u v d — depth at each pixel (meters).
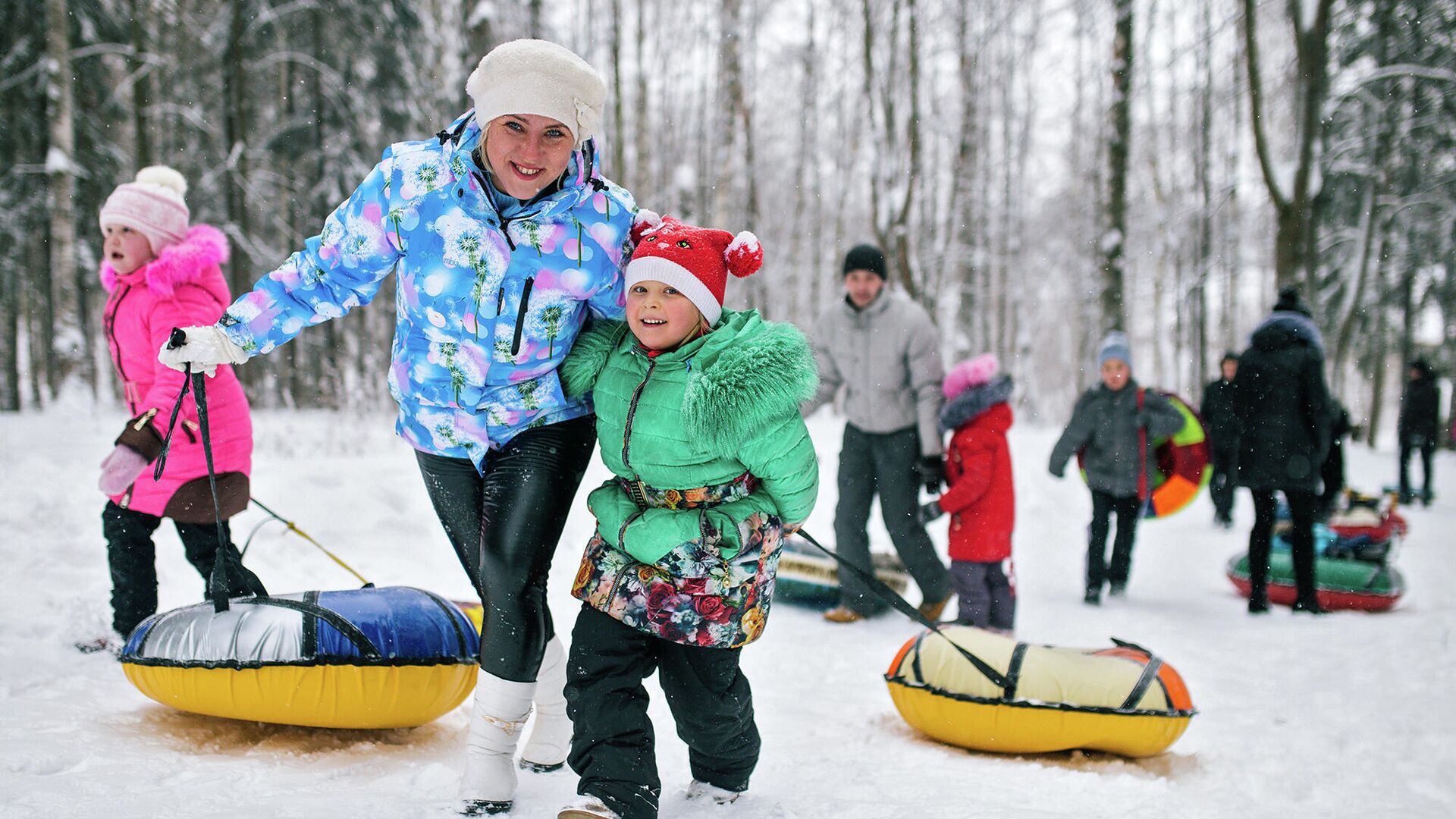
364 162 21.16
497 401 2.93
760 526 2.80
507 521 2.84
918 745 3.87
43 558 5.51
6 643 4.18
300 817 2.60
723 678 2.85
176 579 5.46
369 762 3.18
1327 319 27.44
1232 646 5.88
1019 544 9.95
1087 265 31.72
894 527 6.51
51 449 9.26
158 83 20.61
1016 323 30.73
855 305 6.59
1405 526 7.93
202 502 4.08
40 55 17.44
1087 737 3.64
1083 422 7.62
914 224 32.16
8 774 2.79
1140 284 39.34
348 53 21.33
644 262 2.80
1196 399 28.03
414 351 2.95
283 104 21.75
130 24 18.38
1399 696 4.59
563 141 2.74
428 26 21.23
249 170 19.86
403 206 2.78
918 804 3.08
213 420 4.11
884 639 6.07
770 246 35.81
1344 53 19.09
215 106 22.16
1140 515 7.64
